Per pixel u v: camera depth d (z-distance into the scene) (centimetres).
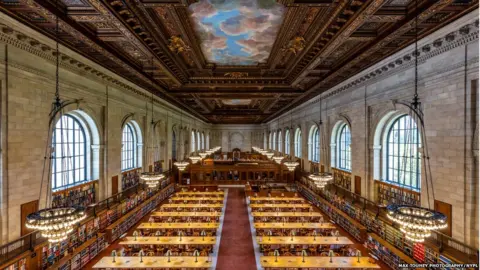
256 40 1318
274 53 1480
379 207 1403
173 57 1444
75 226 1193
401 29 923
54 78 1116
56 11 785
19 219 959
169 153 2977
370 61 1380
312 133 2841
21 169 966
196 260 1108
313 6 820
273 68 1753
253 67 1772
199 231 1597
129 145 2109
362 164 1642
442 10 808
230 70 1817
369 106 1575
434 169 1048
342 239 1330
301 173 3075
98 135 1538
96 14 823
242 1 919
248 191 2752
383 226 1320
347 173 1933
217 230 1773
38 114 1045
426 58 1077
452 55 947
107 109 1583
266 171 3362
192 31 1198
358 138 1698
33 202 1024
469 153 892
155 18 982
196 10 988
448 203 978
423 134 1116
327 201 2092
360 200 1648
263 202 2191
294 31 1130
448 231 979
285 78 1928
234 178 3381
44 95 1075
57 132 1287
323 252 1309
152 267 1048
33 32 905
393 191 1418
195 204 2025
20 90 953
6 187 903
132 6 838
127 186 1986
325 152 2317
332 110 2159
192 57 1509
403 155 1391
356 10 830
